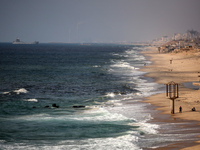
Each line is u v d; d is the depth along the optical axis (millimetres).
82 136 52594
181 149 44312
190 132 53781
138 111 72875
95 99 90938
